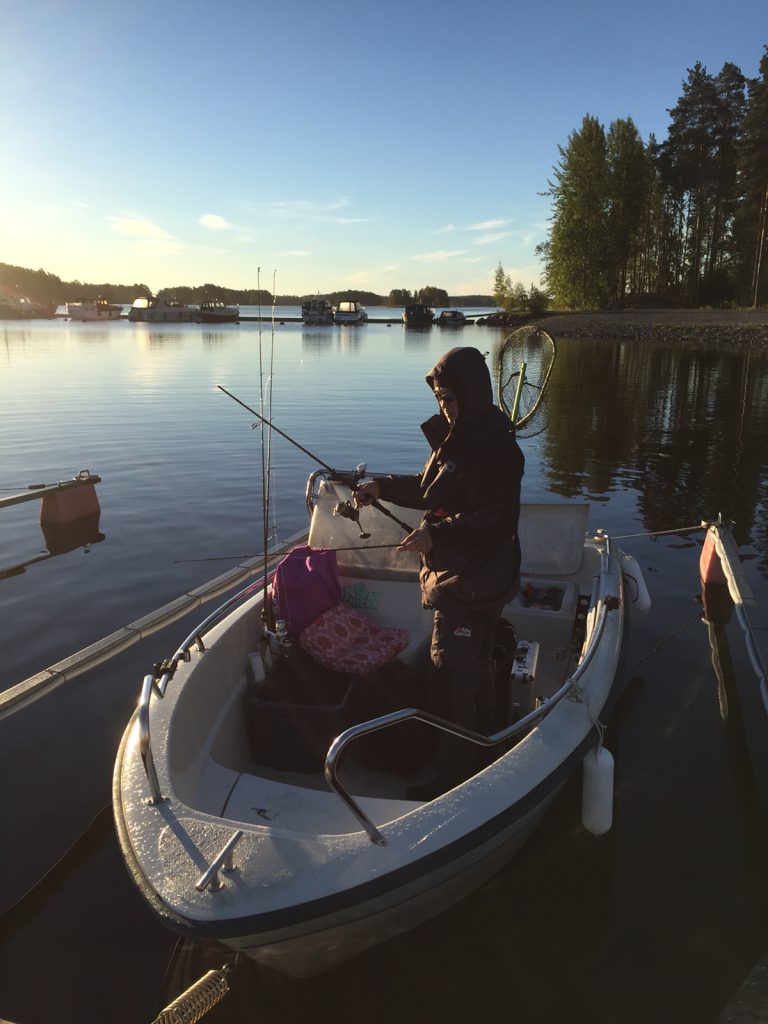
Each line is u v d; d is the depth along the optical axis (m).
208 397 18.30
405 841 2.27
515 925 2.84
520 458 2.80
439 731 3.00
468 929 2.81
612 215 59.25
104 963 2.66
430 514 3.01
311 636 3.39
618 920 2.87
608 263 59.94
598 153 57.62
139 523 8.03
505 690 3.44
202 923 2.04
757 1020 2.43
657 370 25.00
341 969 2.65
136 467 10.60
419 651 3.64
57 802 3.50
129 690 4.52
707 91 56.44
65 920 2.84
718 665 4.96
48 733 4.07
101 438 12.78
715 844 3.29
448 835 2.32
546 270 63.97
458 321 76.81
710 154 57.62
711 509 8.83
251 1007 2.52
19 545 7.35
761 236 48.25
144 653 5.00
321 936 2.18
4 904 2.91
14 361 28.69
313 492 4.17
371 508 3.99
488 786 2.55
